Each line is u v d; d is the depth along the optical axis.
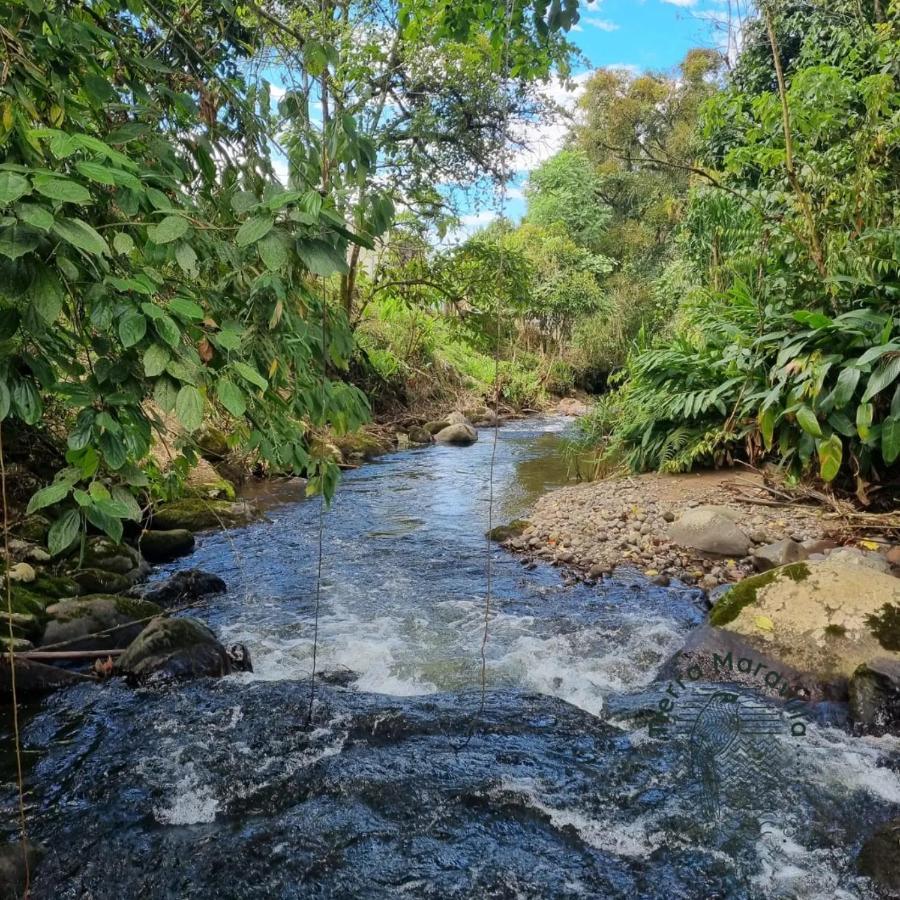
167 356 1.12
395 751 2.54
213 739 2.63
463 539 5.43
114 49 1.71
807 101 4.97
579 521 5.40
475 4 2.59
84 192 0.95
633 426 6.66
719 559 4.60
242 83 1.97
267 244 1.18
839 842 2.04
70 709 2.83
